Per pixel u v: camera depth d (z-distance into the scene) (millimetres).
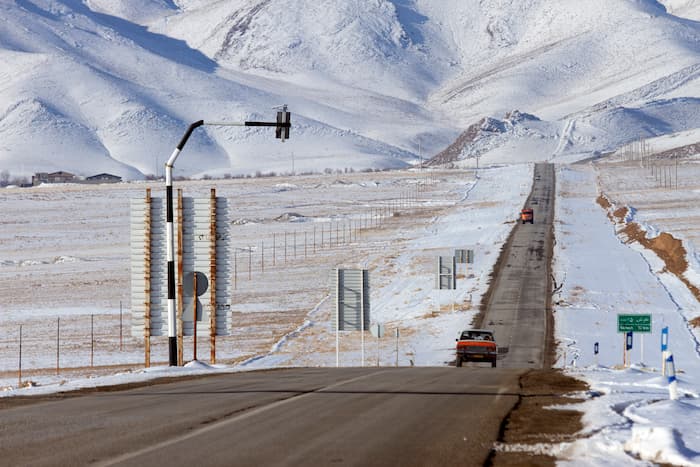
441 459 24578
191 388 45500
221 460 24078
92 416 33375
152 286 82812
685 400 38844
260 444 26766
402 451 25703
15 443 26922
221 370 63344
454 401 38375
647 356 108500
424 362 109375
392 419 32469
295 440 27547
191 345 128875
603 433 28391
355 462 23969
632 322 92312
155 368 63375
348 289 105750
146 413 34281
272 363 109562
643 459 24734
